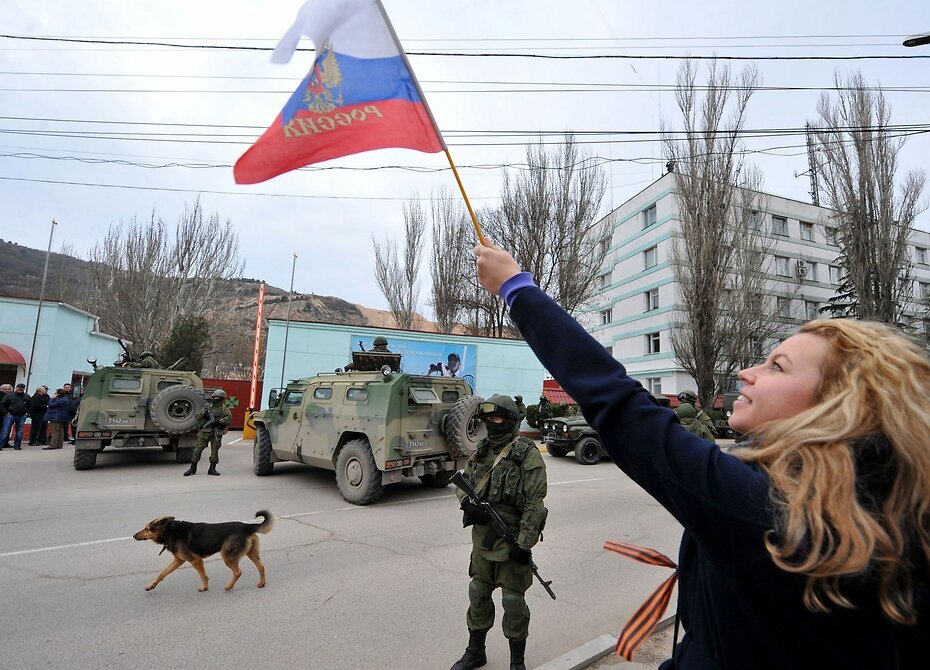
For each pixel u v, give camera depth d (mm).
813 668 718
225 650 3297
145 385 10672
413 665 3150
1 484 8539
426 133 1746
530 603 4148
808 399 910
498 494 3119
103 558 5020
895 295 19969
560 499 8406
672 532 6504
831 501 691
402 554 5281
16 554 5117
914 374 779
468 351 18109
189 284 25688
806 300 29250
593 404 927
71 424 14203
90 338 21438
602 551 5574
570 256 21375
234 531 4336
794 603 709
